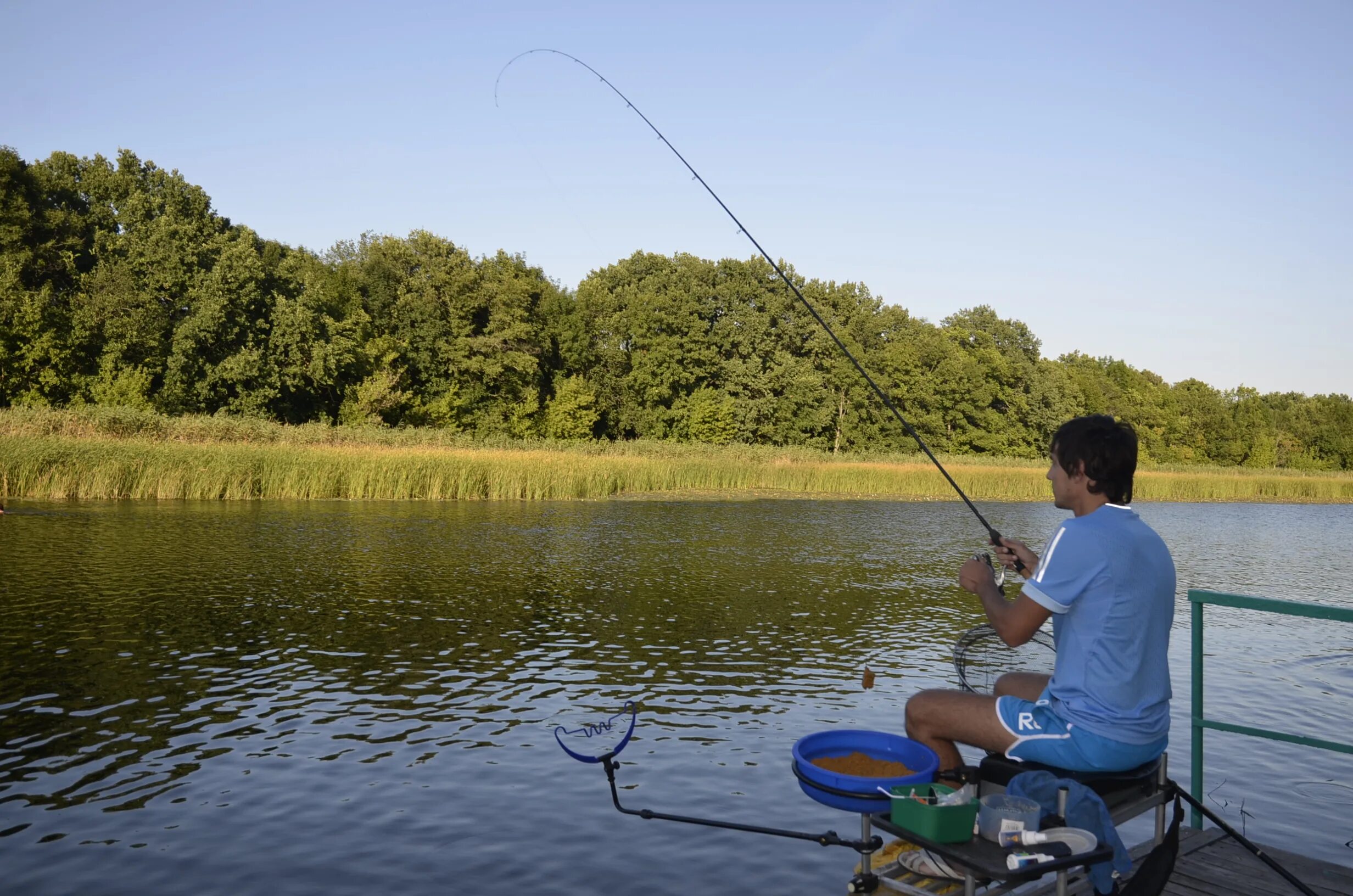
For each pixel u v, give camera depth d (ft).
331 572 46.80
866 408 226.99
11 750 21.47
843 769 11.72
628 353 210.38
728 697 27.50
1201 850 13.47
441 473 94.07
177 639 32.14
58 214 150.82
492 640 33.76
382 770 20.94
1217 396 340.18
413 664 30.14
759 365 217.15
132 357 141.69
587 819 18.52
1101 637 11.02
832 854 17.16
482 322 192.34
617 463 115.03
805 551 62.59
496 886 15.58
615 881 15.87
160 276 144.66
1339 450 325.83
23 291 133.90
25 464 76.18
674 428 209.36
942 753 12.05
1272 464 312.50
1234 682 32.04
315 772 20.66
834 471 133.18
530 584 45.80
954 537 75.41
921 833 10.13
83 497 77.97
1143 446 292.40
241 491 84.28
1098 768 10.94
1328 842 18.79
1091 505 11.78
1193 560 70.90
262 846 16.90
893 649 34.19
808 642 35.09
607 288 234.17
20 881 15.35
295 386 154.81
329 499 87.66
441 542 59.93
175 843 16.94
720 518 85.10
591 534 67.31
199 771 20.59
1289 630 41.86
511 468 99.50
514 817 18.51
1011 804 10.21
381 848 16.94
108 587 40.57
